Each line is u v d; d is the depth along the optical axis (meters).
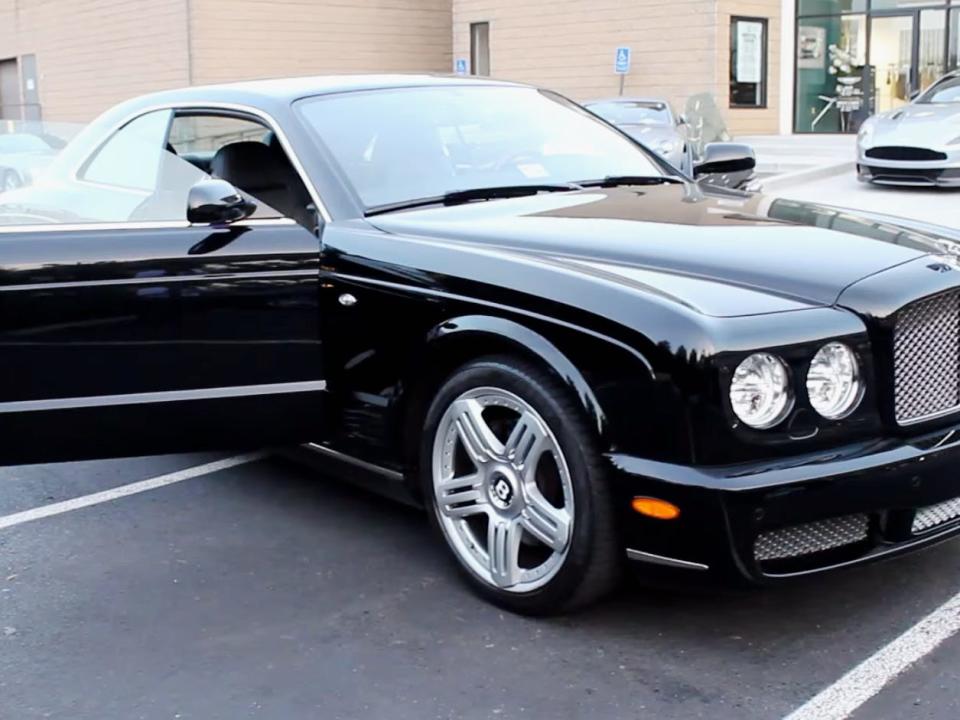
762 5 22.00
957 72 14.84
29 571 4.02
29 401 3.81
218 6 24.67
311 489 4.73
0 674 3.27
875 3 21.98
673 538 2.96
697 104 17.83
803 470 2.90
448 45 28.08
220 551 4.11
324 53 26.12
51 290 3.74
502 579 3.43
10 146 5.27
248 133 4.27
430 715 2.95
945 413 3.21
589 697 3.00
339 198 3.95
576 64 23.23
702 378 2.88
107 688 3.17
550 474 3.28
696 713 2.90
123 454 3.91
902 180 13.51
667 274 3.22
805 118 23.09
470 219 3.81
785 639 3.26
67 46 28.34
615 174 4.57
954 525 3.24
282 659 3.29
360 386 3.78
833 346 2.99
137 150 4.51
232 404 3.84
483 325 3.33
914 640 3.21
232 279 3.76
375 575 3.84
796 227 3.65
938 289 3.14
